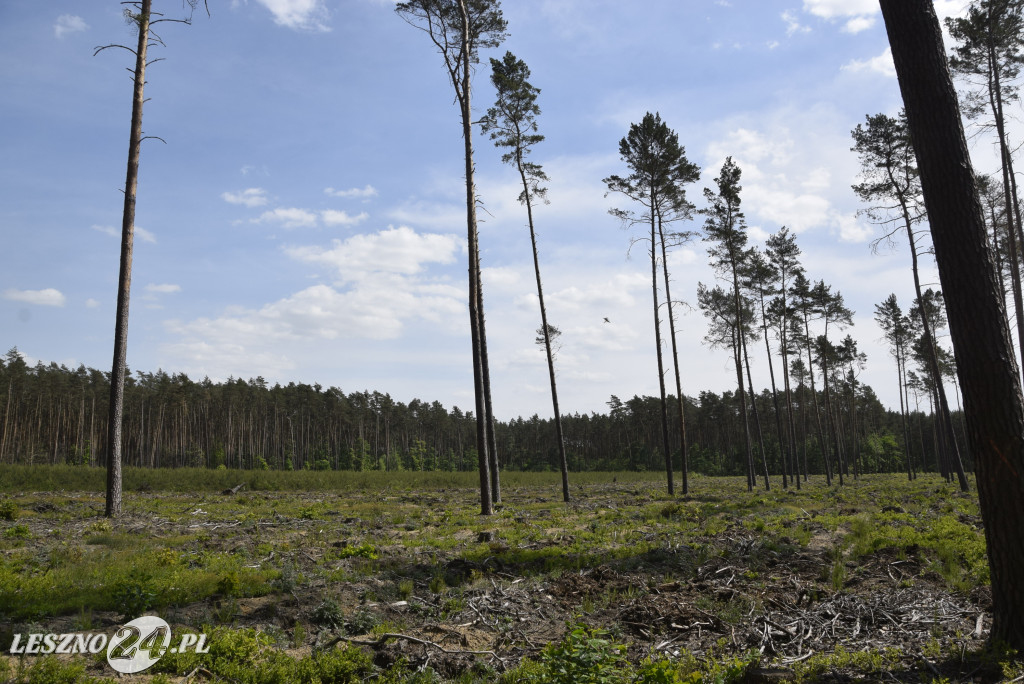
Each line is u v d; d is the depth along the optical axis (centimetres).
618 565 1233
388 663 721
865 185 3145
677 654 745
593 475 6194
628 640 816
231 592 939
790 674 650
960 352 673
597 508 2512
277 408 9938
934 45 708
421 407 12225
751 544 1391
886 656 685
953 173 686
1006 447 637
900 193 3066
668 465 3238
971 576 1024
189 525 1802
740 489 4012
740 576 1132
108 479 1848
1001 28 2359
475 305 2191
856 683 618
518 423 13262
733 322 4347
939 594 938
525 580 1125
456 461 11425
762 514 2119
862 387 9306
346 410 10012
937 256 700
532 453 12081
